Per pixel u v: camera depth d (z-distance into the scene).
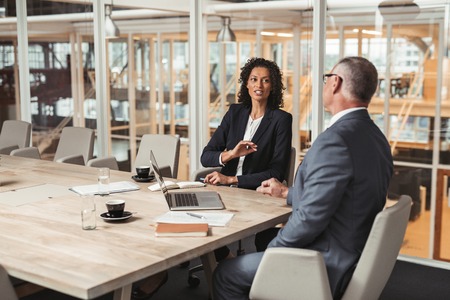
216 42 5.59
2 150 5.67
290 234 2.47
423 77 4.42
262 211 3.08
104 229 2.76
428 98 4.42
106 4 6.35
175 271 4.34
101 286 2.07
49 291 3.85
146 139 4.79
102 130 6.61
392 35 4.52
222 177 3.75
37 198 3.43
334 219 2.48
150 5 5.99
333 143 2.42
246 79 4.05
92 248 2.47
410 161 4.57
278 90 4.00
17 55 7.38
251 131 4.01
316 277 2.34
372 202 2.48
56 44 6.89
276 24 5.20
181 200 3.29
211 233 2.68
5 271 2.21
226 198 3.39
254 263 2.66
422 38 4.38
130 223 2.87
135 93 6.29
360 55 4.69
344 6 4.70
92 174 4.21
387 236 2.38
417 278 4.23
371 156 2.48
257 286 2.45
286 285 2.40
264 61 4.01
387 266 2.53
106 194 3.50
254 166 3.91
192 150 5.83
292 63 5.16
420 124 4.48
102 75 6.51
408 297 3.86
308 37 5.02
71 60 6.80
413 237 4.63
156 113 6.14
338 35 4.78
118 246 2.49
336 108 2.61
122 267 2.23
